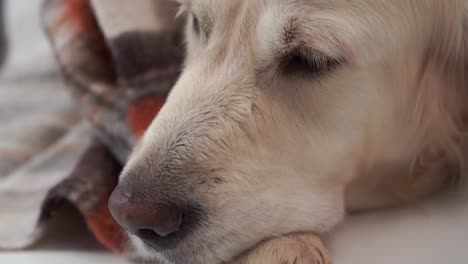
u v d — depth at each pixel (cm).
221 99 48
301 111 48
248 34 48
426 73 51
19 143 66
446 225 48
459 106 54
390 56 48
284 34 46
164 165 46
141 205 44
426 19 49
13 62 75
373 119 49
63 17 64
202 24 51
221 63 49
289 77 47
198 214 45
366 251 47
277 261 46
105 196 54
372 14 46
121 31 60
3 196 59
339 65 46
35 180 61
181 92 49
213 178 46
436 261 45
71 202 55
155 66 59
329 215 49
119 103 59
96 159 57
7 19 77
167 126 47
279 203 47
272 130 48
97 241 54
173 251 46
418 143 53
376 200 52
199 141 46
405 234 48
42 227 53
